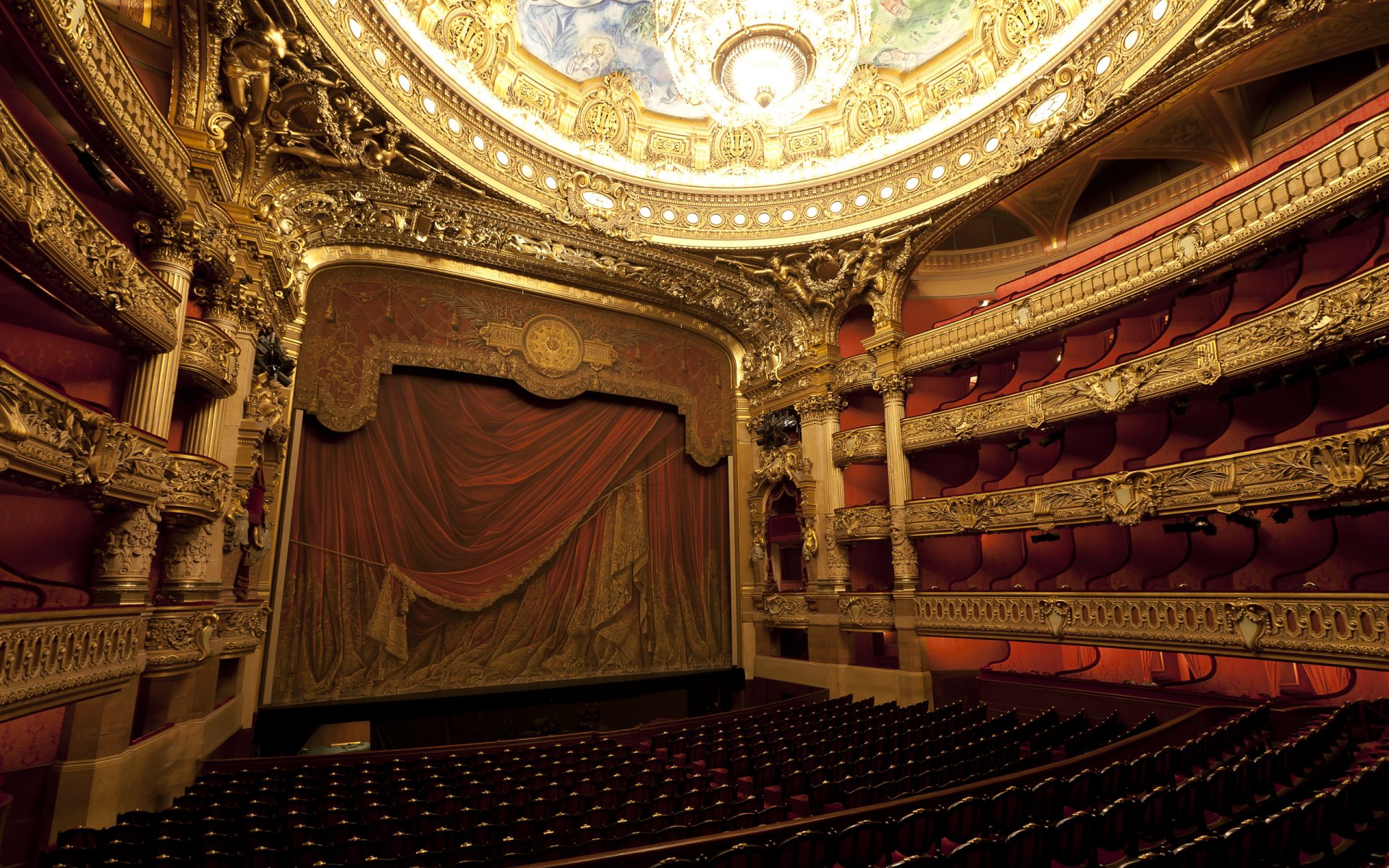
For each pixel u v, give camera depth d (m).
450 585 12.66
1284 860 3.87
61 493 5.48
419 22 10.31
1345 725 7.23
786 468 15.12
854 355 15.05
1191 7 8.58
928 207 12.39
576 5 11.78
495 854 4.64
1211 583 10.94
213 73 7.54
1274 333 8.72
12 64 5.03
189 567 7.63
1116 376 10.59
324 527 11.65
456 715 12.40
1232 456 8.95
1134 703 9.99
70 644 5.09
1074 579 12.65
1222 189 10.91
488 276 13.61
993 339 12.53
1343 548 9.69
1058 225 13.95
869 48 12.70
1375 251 8.79
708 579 15.67
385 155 10.18
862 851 4.18
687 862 3.58
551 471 14.16
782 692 14.78
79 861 4.37
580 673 13.66
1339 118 9.63
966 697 12.53
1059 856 3.97
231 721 9.47
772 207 13.58
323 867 4.02
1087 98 10.11
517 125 11.94
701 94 8.96
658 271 14.14
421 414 13.05
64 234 4.89
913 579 13.09
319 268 11.84
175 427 8.29
